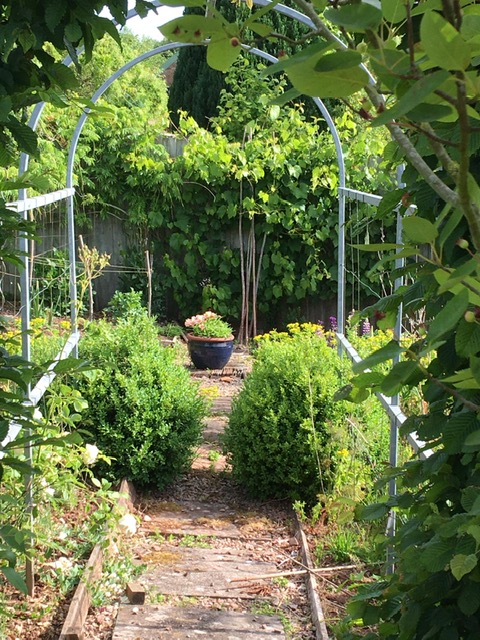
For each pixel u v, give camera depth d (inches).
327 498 183.6
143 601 145.3
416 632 73.7
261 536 179.5
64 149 371.6
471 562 58.5
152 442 199.9
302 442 193.9
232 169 378.6
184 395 207.6
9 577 72.0
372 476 181.8
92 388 198.1
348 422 195.9
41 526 151.0
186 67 518.6
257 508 197.5
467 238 72.4
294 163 375.6
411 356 49.8
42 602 138.5
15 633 128.0
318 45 27.6
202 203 397.7
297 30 442.9
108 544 153.4
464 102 27.1
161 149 391.2
